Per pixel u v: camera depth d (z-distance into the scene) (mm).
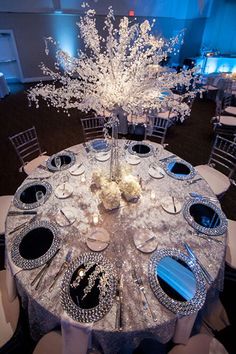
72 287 1217
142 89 1599
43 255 1371
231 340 1684
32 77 8445
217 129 4941
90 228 1565
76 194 1855
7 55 7898
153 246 1440
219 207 1740
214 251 1430
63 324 1114
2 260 2271
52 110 5965
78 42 8336
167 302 1161
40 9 7172
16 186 3289
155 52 1580
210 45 8742
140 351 1632
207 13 8109
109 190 1663
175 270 1311
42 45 7957
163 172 2115
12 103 6469
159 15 8555
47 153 4051
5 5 6754
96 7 7520
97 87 1597
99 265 1319
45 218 1639
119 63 1549
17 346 1653
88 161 2262
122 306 1150
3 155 4000
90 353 1241
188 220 1629
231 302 1946
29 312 1345
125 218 1653
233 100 5871
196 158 3967
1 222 2020
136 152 2434
